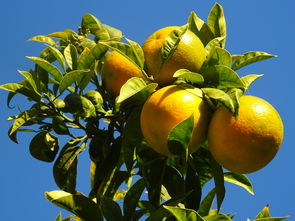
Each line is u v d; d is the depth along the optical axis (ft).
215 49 2.47
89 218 2.37
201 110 2.33
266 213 2.48
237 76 2.38
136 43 2.52
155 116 2.33
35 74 2.63
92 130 2.63
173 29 2.49
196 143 2.35
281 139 2.35
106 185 2.61
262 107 2.30
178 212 2.14
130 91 2.36
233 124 2.28
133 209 2.45
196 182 2.51
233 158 2.30
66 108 2.58
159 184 2.50
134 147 2.50
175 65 2.44
